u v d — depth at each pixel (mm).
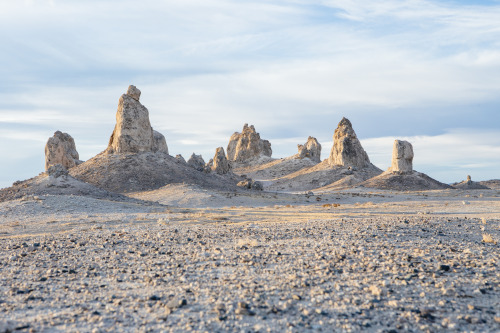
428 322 8656
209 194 90688
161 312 9516
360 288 11070
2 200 81625
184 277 12750
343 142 192500
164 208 57938
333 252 16000
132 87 135875
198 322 8727
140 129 133500
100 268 14875
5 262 16531
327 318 8875
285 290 11023
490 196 90500
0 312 9891
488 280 11805
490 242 19000
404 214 42594
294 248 17453
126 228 30484
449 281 11727
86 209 51688
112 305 10242
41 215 46656
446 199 85688
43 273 14305
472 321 8648
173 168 129625
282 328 8344
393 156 150625
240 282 11953
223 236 22406
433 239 19359
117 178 116250
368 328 8320
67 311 9859
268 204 83562
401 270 12969
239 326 8453
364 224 26344
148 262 15617
